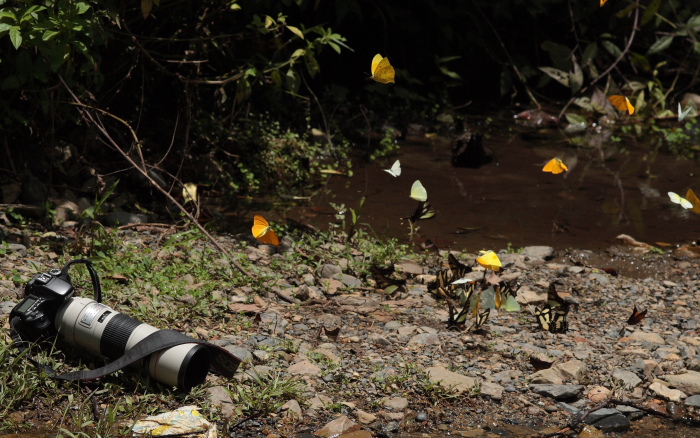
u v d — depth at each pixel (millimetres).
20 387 3701
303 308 5211
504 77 12398
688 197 4160
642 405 4234
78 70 6898
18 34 5305
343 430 3742
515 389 4293
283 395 3979
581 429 3973
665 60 13445
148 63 7828
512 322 5250
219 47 7809
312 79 11688
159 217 6926
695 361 4715
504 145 10484
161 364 3812
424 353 4629
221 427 3688
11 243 5598
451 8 12891
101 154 7359
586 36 13602
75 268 5066
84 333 3992
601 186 8891
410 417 3967
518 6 13359
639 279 6438
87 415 3615
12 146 6852
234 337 4547
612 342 5008
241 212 7398
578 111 12477
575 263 6742
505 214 7848
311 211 7582
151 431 3576
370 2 12133
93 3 6609
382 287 5570
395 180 8742
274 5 9828
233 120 8695
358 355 4535
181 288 5055
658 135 11461
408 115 11367
